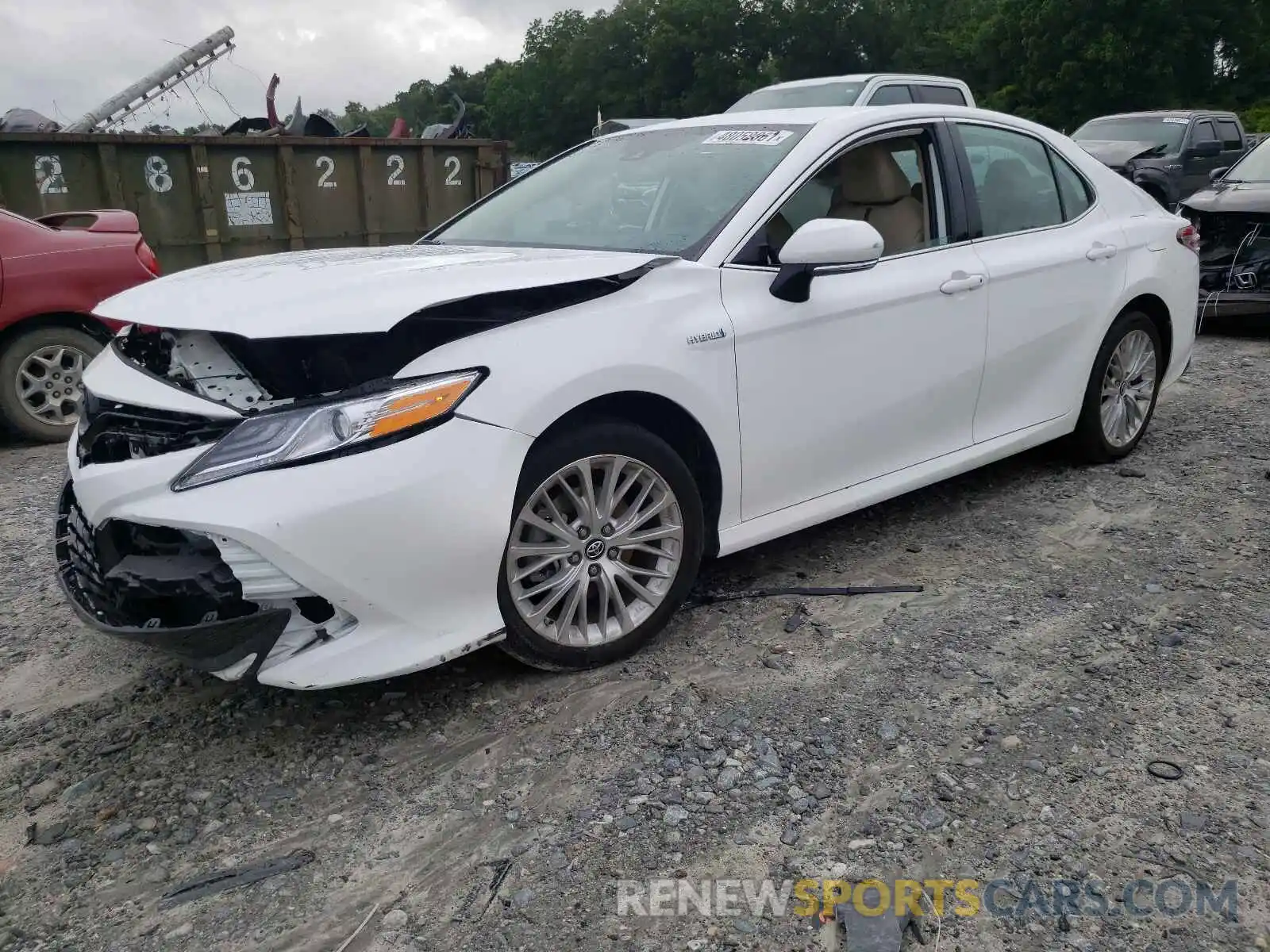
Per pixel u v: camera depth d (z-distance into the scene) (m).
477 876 2.27
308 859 2.34
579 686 3.02
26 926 2.16
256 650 2.54
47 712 3.00
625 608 3.14
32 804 2.57
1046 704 2.86
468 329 2.84
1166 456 5.04
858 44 61.97
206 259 8.45
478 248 3.63
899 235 3.79
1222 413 5.81
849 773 2.57
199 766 2.71
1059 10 43.53
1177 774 2.52
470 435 2.64
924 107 4.01
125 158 7.92
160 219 8.16
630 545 3.07
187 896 2.24
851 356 3.52
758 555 3.96
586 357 2.85
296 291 2.71
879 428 3.70
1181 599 3.48
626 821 2.42
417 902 2.20
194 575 2.51
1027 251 4.18
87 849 2.39
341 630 2.63
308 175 8.78
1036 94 46.00
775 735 2.74
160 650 2.56
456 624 2.74
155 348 3.11
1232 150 15.08
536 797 2.53
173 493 2.49
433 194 9.55
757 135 3.78
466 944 2.07
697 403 3.11
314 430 2.50
